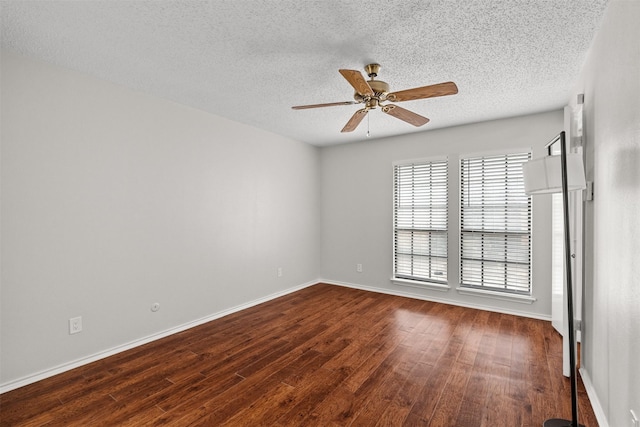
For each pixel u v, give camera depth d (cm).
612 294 161
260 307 400
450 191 407
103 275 266
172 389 218
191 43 210
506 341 292
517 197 365
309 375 236
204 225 349
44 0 165
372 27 191
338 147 510
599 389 185
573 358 169
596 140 195
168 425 182
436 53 221
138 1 167
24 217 224
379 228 470
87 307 257
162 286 310
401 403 201
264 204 425
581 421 182
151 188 300
